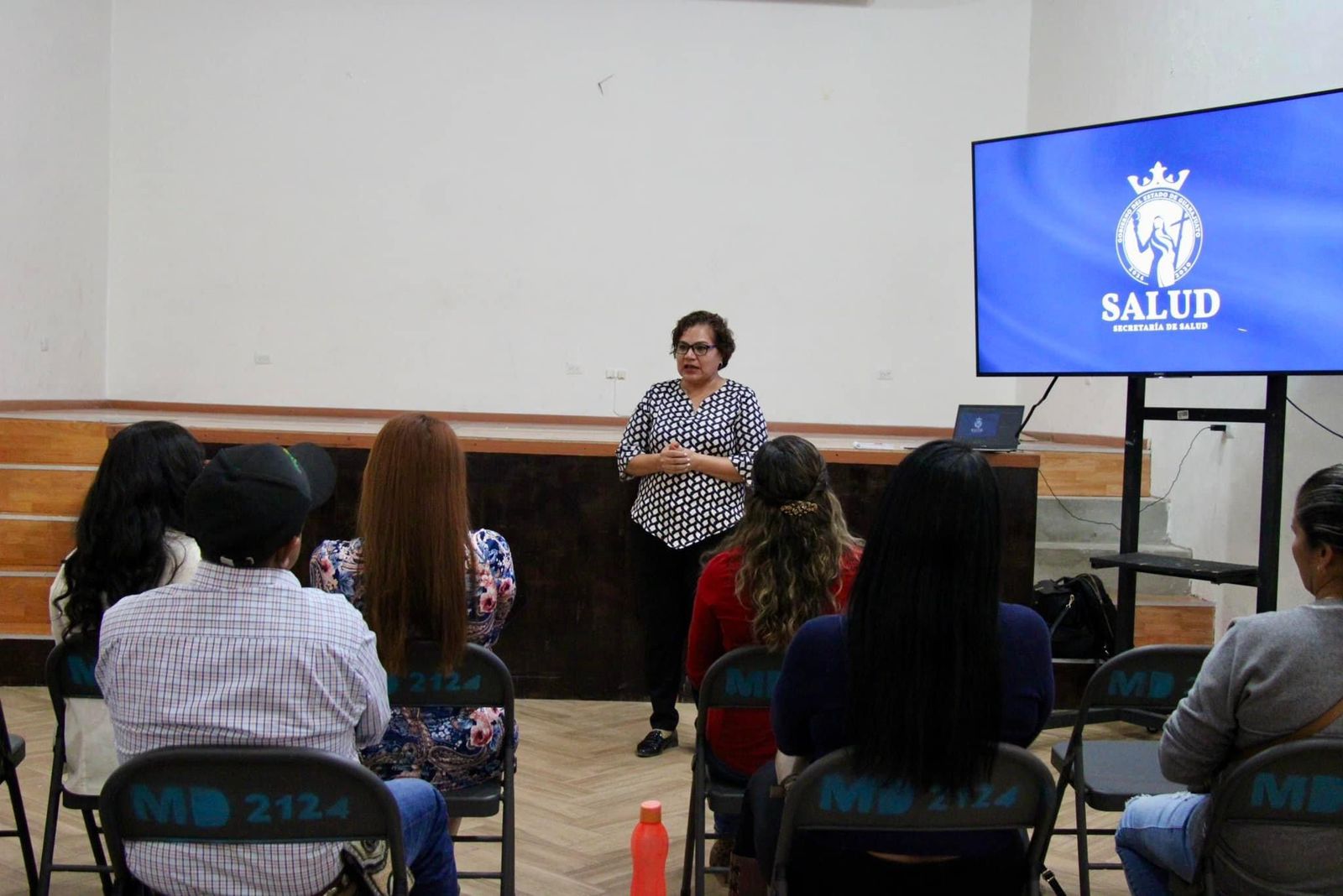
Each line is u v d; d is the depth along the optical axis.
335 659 1.49
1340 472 1.61
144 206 7.76
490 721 2.21
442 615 2.03
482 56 7.73
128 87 7.70
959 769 1.45
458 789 2.17
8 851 2.81
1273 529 3.58
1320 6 4.35
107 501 2.04
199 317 7.79
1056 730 4.18
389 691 2.07
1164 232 3.72
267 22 7.69
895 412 7.84
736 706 2.23
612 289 7.81
